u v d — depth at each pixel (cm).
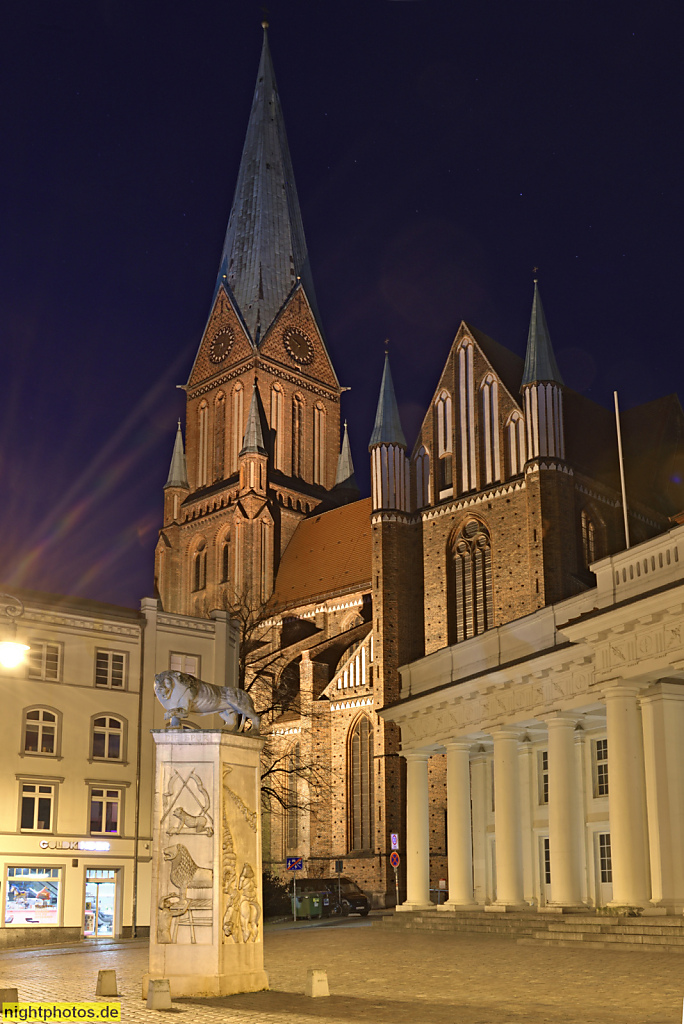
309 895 6197
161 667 5409
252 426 10756
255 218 12006
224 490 10969
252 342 11400
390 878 6706
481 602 6825
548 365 6638
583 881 3900
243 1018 1525
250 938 1881
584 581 6431
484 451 6975
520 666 3844
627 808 3145
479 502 6888
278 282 11856
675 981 1956
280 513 10838
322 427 11825
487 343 7231
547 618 3909
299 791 8062
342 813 7750
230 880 1856
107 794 5072
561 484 6456
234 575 10444
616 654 3266
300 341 11831
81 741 5050
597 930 3011
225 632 5706
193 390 11925
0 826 4741
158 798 1872
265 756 7338
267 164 12225
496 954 2761
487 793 4669
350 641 8712
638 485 7575
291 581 10225
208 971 1805
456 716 4359
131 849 5069
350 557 9819
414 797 4709
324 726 8025
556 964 2395
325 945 3381
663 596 3041
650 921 2920
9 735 4850
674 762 3098
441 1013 1572
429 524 7156
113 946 3928
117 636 5288
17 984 2122
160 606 5497
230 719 1933
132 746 5197
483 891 4600
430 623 7000
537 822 4244
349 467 12000
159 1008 1645
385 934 3962
